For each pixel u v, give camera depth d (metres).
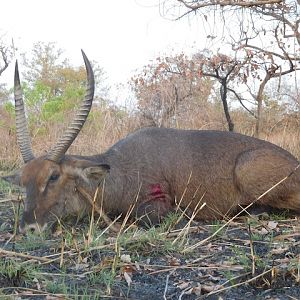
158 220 5.88
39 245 5.05
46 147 10.91
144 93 12.60
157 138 6.22
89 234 4.95
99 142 10.98
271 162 6.05
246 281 4.17
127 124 12.06
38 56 24.17
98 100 14.55
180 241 5.13
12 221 5.98
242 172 6.06
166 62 12.32
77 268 4.50
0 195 7.13
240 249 4.96
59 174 5.50
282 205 6.08
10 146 10.82
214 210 6.15
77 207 5.64
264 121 12.50
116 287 4.16
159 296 4.02
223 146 6.22
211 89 13.43
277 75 10.62
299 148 10.22
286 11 9.32
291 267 4.35
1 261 4.51
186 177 6.09
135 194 5.94
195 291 4.07
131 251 4.84
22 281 4.22
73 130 5.46
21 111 5.90
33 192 5.39
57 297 3.94
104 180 5.79
